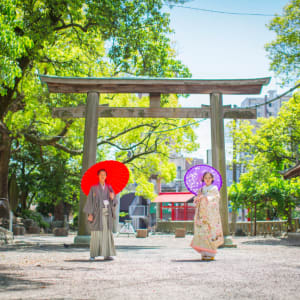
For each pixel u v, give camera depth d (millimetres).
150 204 48250
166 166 31453
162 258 7141
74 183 32500
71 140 26250
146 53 15930
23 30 13031
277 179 22047
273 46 17328
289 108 24969
